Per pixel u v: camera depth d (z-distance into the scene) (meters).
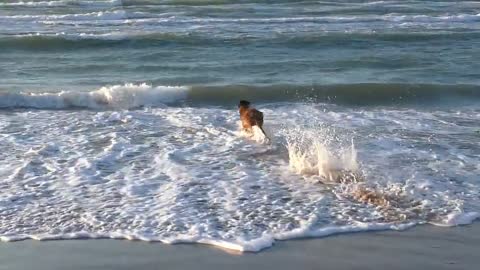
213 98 26.84
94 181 16.98
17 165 18.03
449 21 49.81
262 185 16.80
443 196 16.30
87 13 49.50
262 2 56.62
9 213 15.09
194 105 26.09
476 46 39.66
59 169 17.80
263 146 19.95
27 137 20.61
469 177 17.62
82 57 35.66
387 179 17.19
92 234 14.18
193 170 17.84
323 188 16.64
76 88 28.67
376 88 27.97
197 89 26.77
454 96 28.06
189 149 19.62
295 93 27.59
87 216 14.98
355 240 14.12
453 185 17.02
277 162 18.56
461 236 14.45
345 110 25.22
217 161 18.61
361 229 14.57
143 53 36.56
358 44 39.69
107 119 22.92
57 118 23.11
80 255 13.35
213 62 34.47
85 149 19.50
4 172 17.52
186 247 13.69
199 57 35.69
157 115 23.55
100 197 16.00
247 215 15.08
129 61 34.72
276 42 39.28
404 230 14.62
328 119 23.20
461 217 15.23
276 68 33.19
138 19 47.34
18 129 21.53
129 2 55.38
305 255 13.47
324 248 13.77
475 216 15.33
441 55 36.81
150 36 39.72
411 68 33.62
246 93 27.17
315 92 27.72
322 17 49.56
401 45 39.81
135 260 13.19
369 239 14.18
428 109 25.83
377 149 19.67
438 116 24.31
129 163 18.34
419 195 16.30
